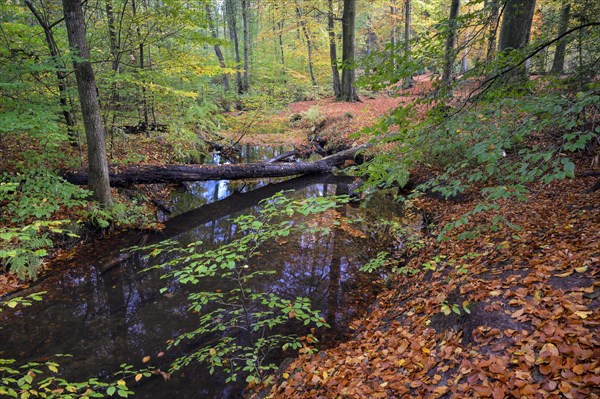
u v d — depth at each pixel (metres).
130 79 9.18
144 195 10.09
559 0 7.90
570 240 4.32
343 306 5.47
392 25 26.86
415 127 3.42
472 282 4.14
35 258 6.34
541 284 3.45
